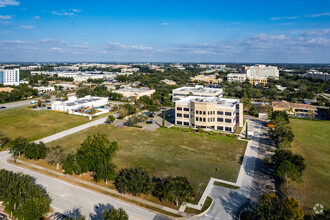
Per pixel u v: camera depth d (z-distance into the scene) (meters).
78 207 50.38
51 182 60.72
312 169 69.31
